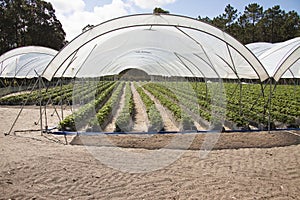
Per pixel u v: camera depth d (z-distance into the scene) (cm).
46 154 802
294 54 1101
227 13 6850
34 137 1013
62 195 559
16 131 1102
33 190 578
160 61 1852
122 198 550
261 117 1298
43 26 4794
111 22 826
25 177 639
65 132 1062
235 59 1234
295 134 1085
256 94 2595
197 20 902
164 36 863
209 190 582
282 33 5650
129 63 2191
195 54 1266
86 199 545
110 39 780
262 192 572
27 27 4584
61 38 5509
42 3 4938
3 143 921
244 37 6066
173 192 575
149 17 823
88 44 970
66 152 823
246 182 620
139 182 622
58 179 632
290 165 725
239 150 858
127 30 823
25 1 4684
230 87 3459
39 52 1822
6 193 562
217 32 956
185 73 1966
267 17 5919
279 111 1579
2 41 4216
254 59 1074
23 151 830
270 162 747
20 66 2320
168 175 661
